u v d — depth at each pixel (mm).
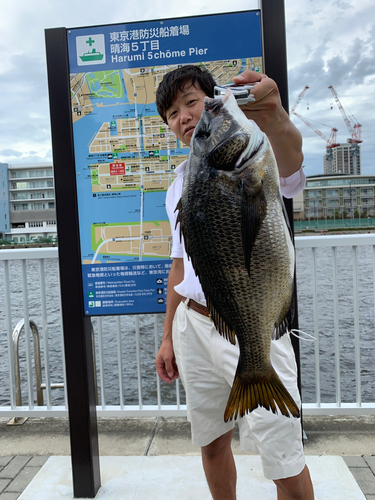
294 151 1231
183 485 2037
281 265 944
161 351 1748
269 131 1112
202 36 1792
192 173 958
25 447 2516
